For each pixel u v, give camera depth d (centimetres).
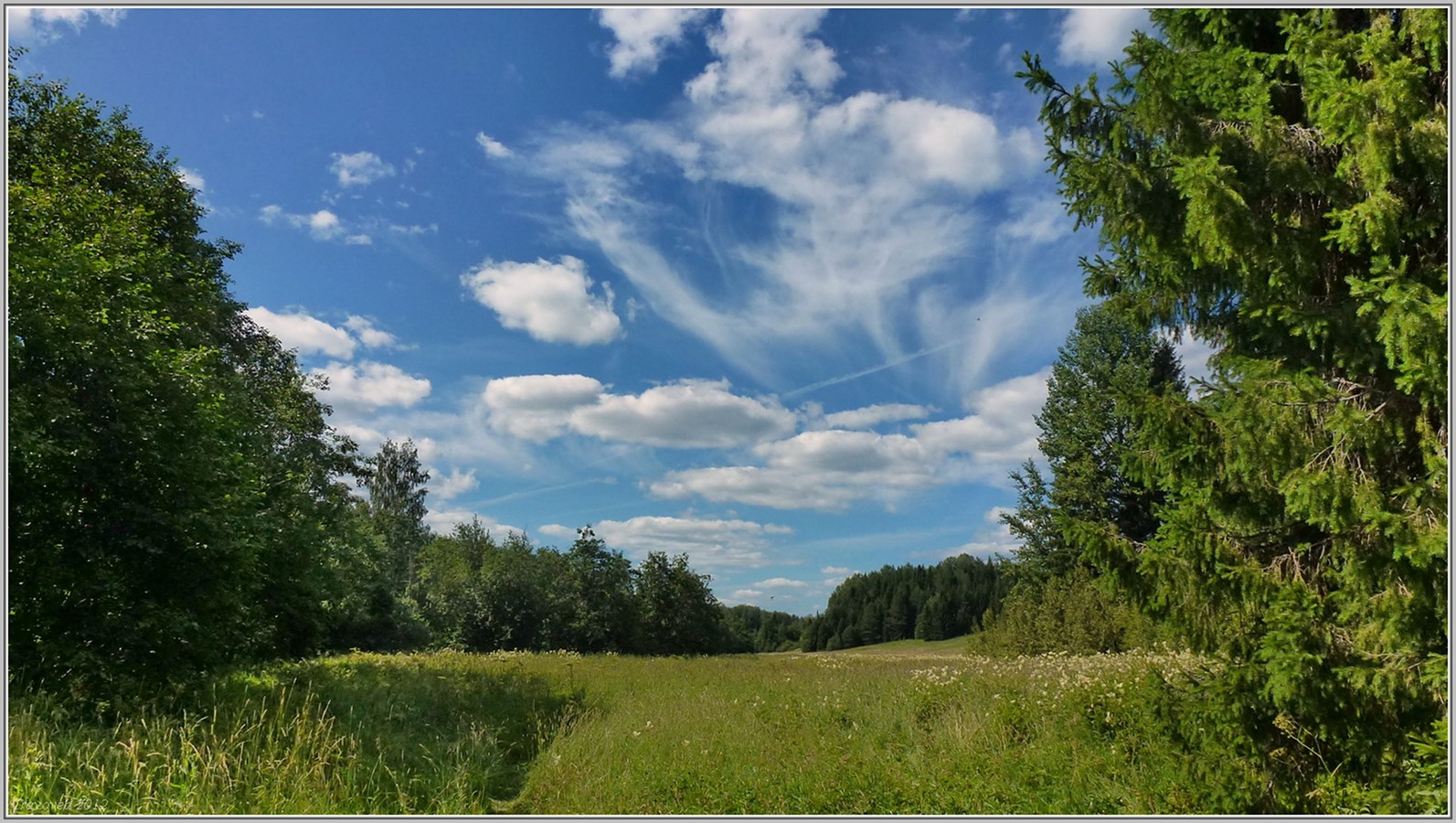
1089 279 767
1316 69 518
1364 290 501
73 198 1329
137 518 994
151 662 945
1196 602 612
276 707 961
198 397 1163
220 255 2011
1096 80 662
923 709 1016
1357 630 543
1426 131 495
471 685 1534
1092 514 2752
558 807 760
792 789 741
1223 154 596
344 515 2256
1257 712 586
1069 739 793
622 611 5122
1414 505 514
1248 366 597
